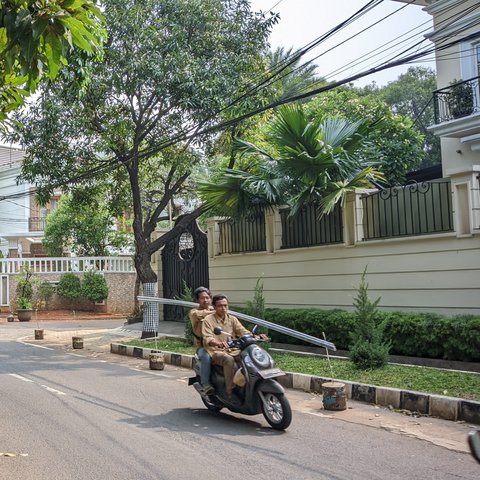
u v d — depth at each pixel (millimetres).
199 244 18438
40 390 9508
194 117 14766
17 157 41250
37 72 4777
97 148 15094
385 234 12203
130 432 6781
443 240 10664
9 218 38156
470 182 10242
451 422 7098
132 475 5270
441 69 16203
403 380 8594
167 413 7773
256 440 6406
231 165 16438
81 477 5227
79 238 29844
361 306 9945
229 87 14773
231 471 5348
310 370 9859
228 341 7457
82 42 4574
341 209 12758
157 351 13266
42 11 4359
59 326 23547
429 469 5387
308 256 13508
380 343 9930
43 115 14641
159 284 20547
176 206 27953
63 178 16016
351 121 13641
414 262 11164
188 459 5723
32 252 38375
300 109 12383
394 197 12070
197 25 15164
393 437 6492
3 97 6102
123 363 12922
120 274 29188
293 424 7129
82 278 28844
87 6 4680
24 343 17719
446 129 15016
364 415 7543
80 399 8734
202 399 7891
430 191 11633
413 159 19500
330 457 5766
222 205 14484
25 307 26219
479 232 10000
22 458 5805
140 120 15828
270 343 12383
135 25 14383
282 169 13148
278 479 5129
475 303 10156
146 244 16484
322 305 13125
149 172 20266
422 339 10047
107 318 27031
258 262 15000
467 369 9359
